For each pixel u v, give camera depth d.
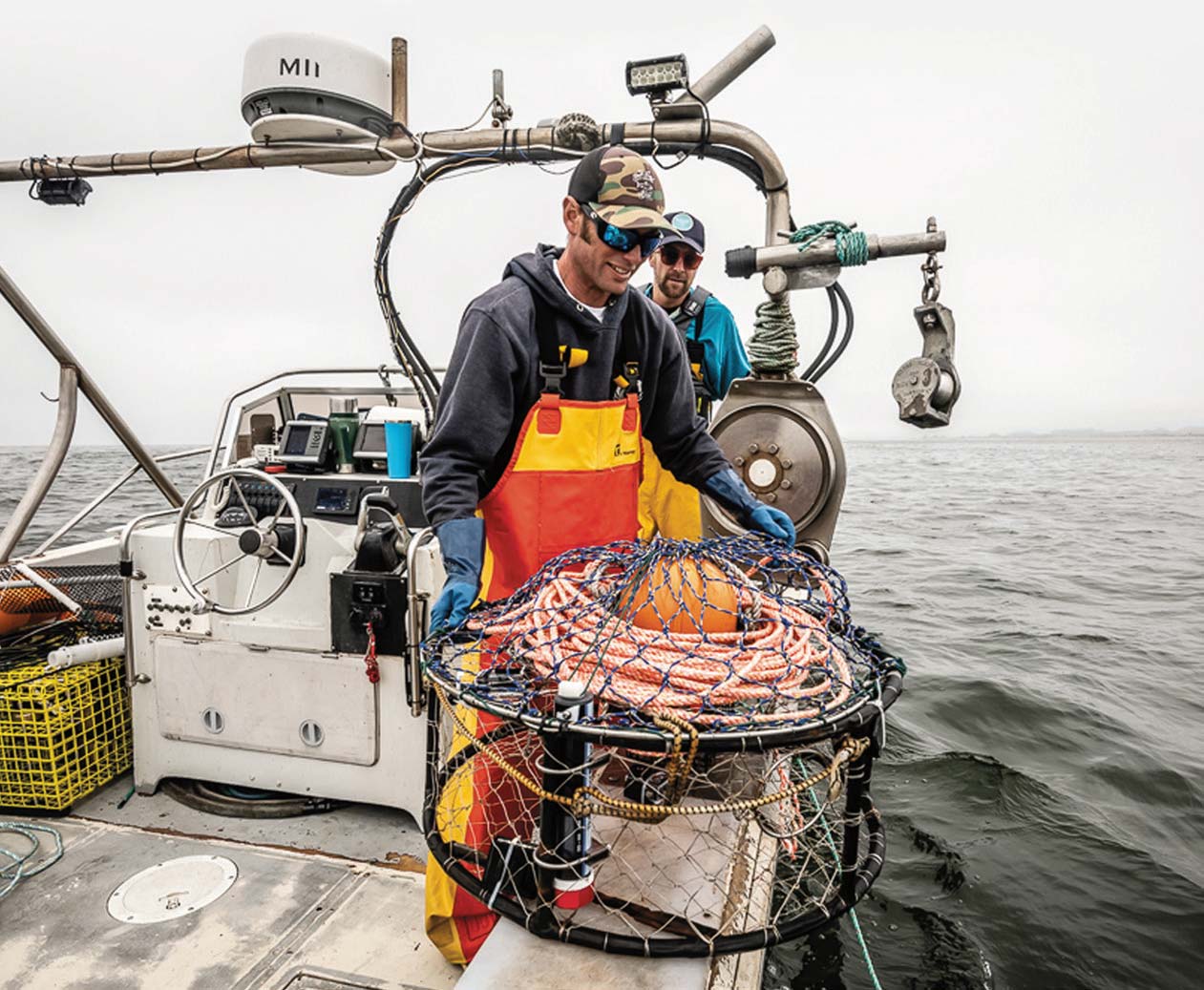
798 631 1.69
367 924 2.45
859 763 1.57
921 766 5.14
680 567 1.69
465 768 1.95
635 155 2.03
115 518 16.92
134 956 2.32
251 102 3.62
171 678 3.27
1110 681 7.27
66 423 4.08
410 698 2.94
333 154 3.74
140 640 3.29
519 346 2.06
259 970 2.26
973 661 7.81
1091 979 3.23
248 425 4.17
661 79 3.53
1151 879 3.88
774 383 3.41
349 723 3.11
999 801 4.66
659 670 1.46
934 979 3.21
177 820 3.18
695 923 1.50
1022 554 15.59
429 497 2.02
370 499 2.97
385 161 3.77
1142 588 12.06
